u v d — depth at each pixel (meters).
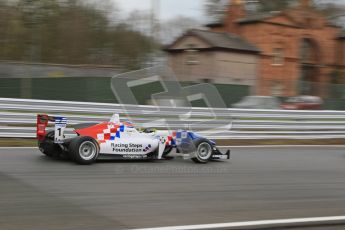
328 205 6.44
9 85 17.36
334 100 20.36
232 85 21.92
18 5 35.66
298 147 13.62
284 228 5.17
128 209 5.59
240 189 7.12
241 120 14.08
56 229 4.69
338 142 15.68
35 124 11.78
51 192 6.18
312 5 46.81
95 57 36.22
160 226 4.95
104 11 36.84
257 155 11.18
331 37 42.53
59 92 15.68
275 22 38.75
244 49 36.19
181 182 7.36
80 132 8.48
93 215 5.25
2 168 7.59
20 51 34.53
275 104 18.78
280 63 39.34
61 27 35.84
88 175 7.40
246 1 48.28
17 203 5.56
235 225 5.12
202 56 35.72
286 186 7.58
